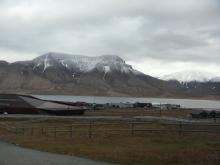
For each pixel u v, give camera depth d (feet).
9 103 351.25
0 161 77.77
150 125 210.38
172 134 139.03
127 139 122.01
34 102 365.20
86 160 78.43
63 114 344.28
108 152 88.07
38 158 81.71
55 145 107.45
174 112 393.50
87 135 142.61
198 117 315.37
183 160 75.15
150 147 98.89
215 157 78.02
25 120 272.31
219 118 307.58
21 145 110.73
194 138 123.75
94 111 410.72
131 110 436.76
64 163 74.69
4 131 181.06
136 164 72.69
